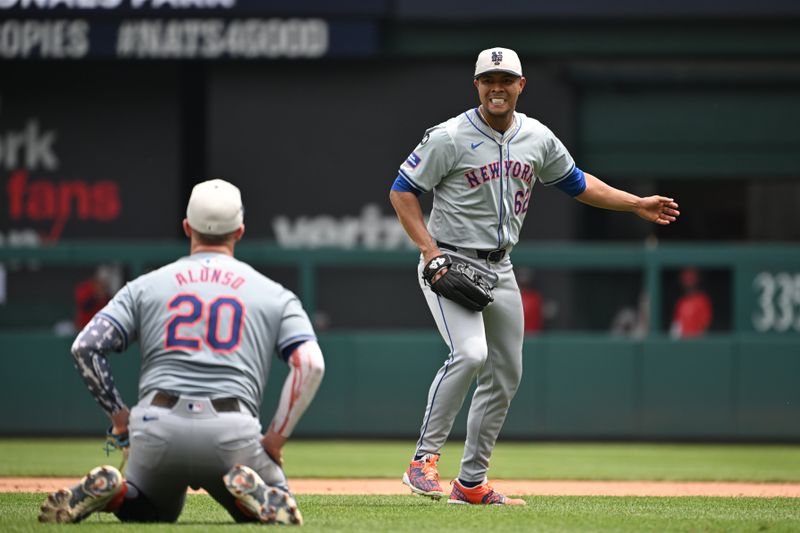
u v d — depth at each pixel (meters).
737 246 40.91
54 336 40.91
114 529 12.94
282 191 48.41
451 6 46.94
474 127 17.64
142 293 13.35
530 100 49.16
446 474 29.06
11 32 46.66
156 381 13.12
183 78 48.00
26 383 40.91
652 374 40.56
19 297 47.19
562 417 40.62
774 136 51.12
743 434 40.41
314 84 48.28
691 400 40.47
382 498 20.58
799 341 40.34
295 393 13.26
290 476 28.20
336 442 40.44
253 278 13.56
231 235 13.80
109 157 48.19
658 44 47.28
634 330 49.22
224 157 48.47
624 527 14.70
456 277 17.33
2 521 13.79
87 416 40.81
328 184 48.38
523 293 44.50
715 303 51.81
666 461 34.00
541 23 47.34
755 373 40.44
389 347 40.84
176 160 48.09
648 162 51.59
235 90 48.31
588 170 51.75
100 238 48.19
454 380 17.56
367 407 40.88
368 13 46.31
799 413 40.28
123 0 46.38
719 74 51.03
